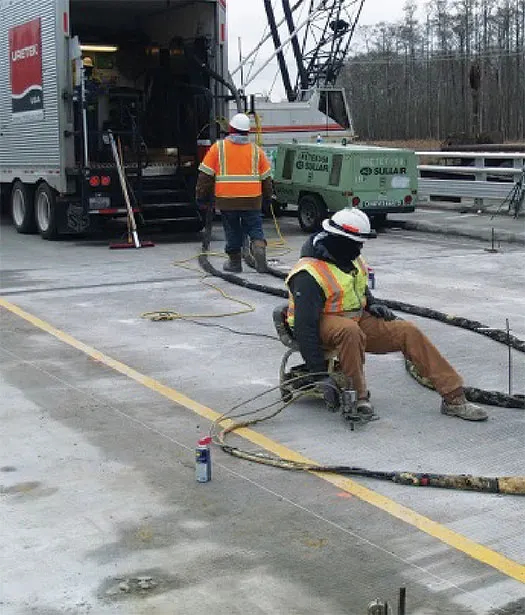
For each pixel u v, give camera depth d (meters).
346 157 15.48
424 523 4.65
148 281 11.48
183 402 6.64
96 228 15.45
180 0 15.58
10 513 4.81
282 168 16.84
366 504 4.88
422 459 5.52
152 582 4.09
